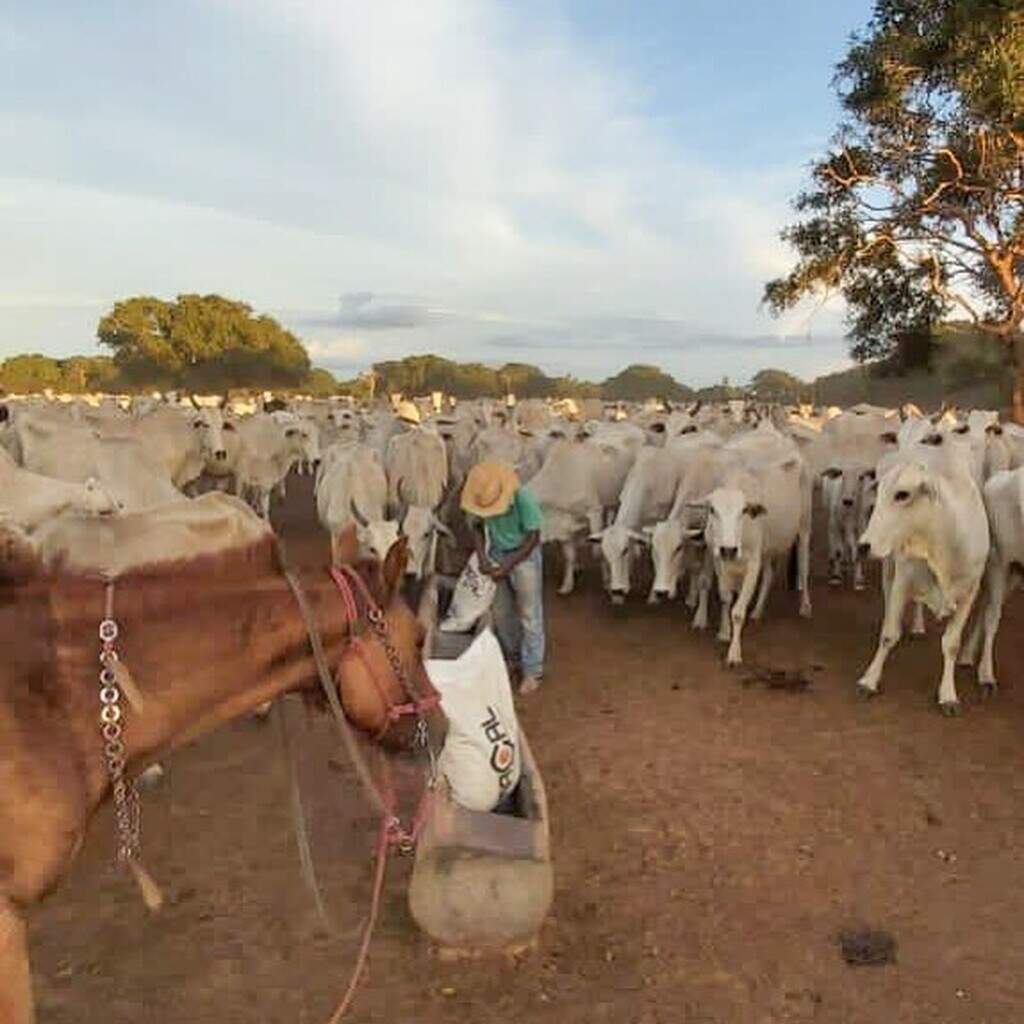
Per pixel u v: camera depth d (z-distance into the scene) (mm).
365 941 3184
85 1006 4301
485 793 4840
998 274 26672
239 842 5723
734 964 4598
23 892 2527
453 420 19938
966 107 25078
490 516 7707
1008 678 8539
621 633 10000
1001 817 6004
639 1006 4301
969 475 7691
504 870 4496
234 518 6012
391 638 2863
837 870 5418
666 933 4836
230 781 6539
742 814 6059
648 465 11117
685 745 7113
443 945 4586
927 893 5191
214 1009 4281
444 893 4496
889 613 7996
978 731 7340
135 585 2719
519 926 4539
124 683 2592
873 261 28969
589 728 7465
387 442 16656
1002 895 5172
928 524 7461
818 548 14820
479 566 7766
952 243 27516
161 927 4883
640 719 7629
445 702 4727
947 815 6039
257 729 7410
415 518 10109
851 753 6941
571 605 11117
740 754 6945
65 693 2566
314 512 18688
